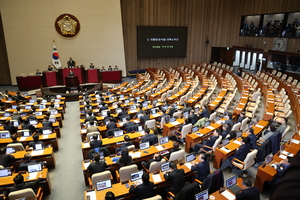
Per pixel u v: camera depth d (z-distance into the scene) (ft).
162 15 84.99
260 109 47.88
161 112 38.83
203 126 32.22
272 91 52.19
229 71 75.46
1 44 70.74
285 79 64.39
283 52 71.92
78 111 50.31
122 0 78.59
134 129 32.01
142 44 84.02
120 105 42.73
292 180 1.85
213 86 59.31
